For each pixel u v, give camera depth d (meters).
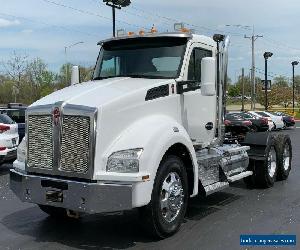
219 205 8.25
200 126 7.54
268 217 7.38
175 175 6.39
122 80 6.91
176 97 6.97
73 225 6.99
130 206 5.57
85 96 6.09
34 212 7.83
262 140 9.77
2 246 6.02
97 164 5.72
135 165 5.68
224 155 8.23
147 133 5.97
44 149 6.05
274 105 77.81
